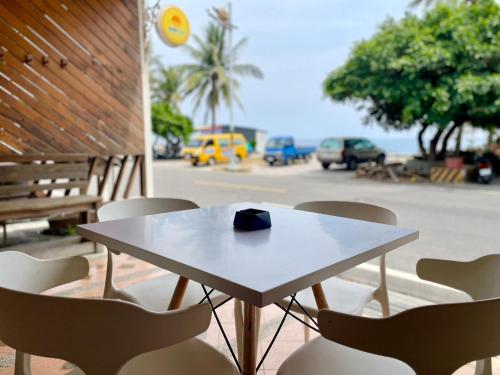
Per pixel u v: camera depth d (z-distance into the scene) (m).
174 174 13.20
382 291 1.95
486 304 0.94
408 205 6.70
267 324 2.55
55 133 4.24
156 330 1.01
